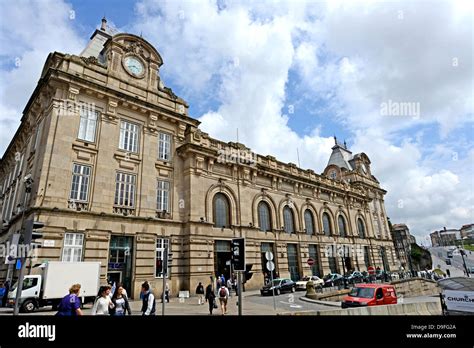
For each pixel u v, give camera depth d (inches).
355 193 2269.9
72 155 978.7
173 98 1338.6
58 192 914.7
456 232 4943.4
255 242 1422.2
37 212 856.3
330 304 861.8
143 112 1206.9
